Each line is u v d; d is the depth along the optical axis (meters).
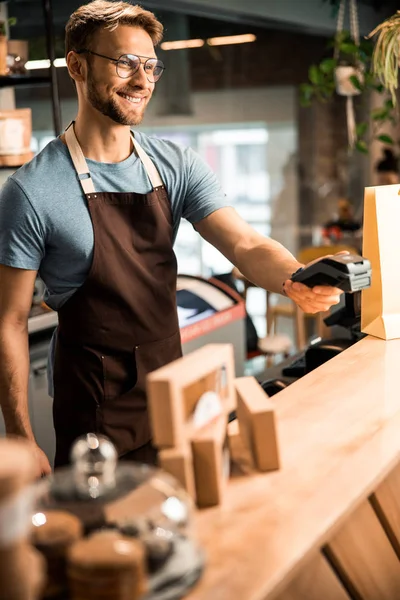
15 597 0.74
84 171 1.96
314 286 1.61
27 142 3.44
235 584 0.93
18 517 0.74
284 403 1.53
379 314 1.96
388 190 1.93
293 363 2.26
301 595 1.11
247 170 8.71
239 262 1.97
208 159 8.82
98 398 2.03
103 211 1.97
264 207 8.72
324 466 1.24
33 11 3.76
